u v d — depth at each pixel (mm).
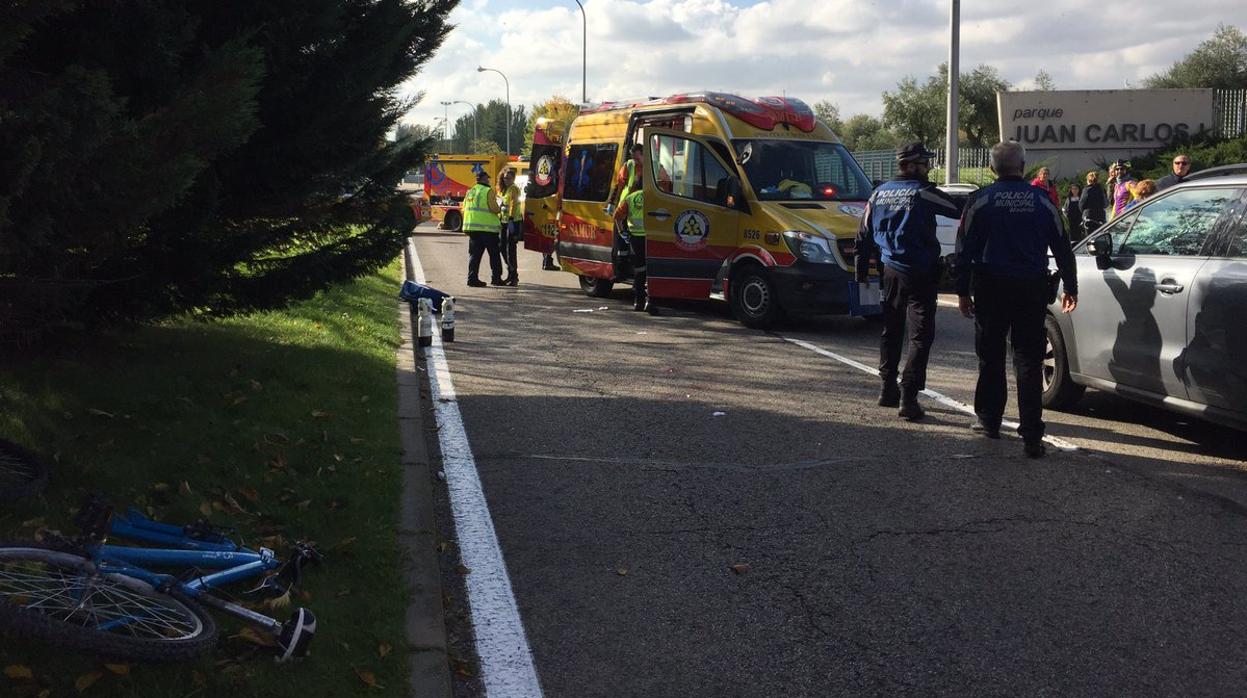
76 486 4707
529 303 15273
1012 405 8367
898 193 7703
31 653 3207
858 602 4531
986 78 47438
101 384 6340
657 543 5238
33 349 6672
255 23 6270
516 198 19703
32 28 4125
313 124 6859
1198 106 31281
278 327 9680
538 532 5391
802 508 5758
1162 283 6863
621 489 6098
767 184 12742
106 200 4477
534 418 7836
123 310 6566
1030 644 4129
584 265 16062
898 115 48656
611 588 4688
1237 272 6297
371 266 7949
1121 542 5227
